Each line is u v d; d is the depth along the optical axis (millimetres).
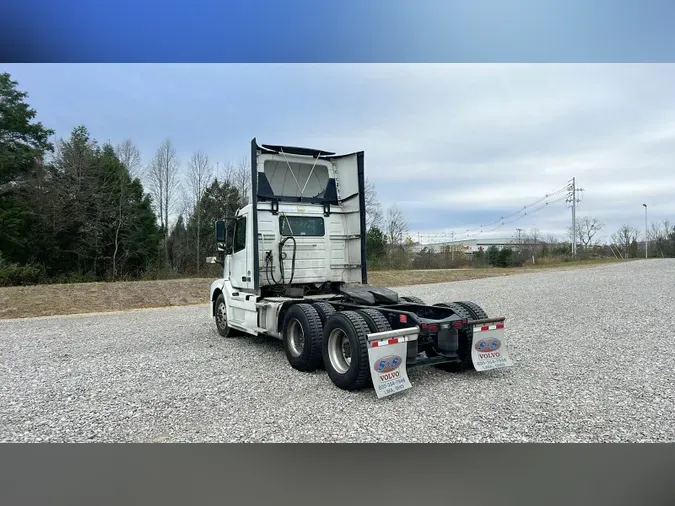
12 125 25531
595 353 6785
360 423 4285
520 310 11484
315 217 7617
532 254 53844
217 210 36594
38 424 4465
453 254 48375
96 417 4605
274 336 6762
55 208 26906
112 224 29812
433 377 5715
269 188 7336
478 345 5609
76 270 27984
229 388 5414
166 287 19984
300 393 5180
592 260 51969
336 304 6461
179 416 4574
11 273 21812
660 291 14773
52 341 9156
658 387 5125
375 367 4812
